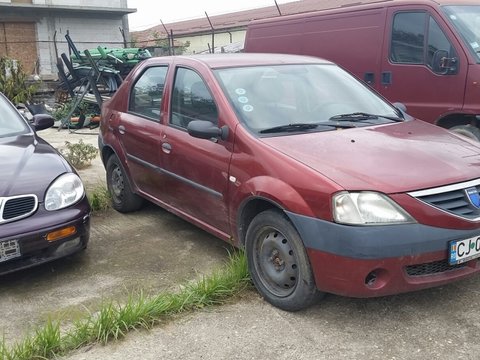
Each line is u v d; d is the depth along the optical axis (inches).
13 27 873.5
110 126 224.2
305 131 152.6
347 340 123.8
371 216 118.9
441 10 252.1
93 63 536.4
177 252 181.5
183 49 1182.9
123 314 130.6
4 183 153.9
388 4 273.6
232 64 175.6
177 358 119.2
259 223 139.7
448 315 133.2
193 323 133.0
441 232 121.3
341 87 181.9
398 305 138.6
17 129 202.5
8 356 116.2
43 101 673.6
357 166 128.4
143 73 210.5
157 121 191.5
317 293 130.6
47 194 157.9
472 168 133.0
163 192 190.5
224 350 121.6
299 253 129.2
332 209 121.0
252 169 142.3
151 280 160.4
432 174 127.0
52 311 143.3
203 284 144.5
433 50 253.0
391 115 176.1
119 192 225.6
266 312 137.3
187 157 169.2
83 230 165.5
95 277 164.1
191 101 174.4
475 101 237.5
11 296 153.4
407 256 119.4
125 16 968.9
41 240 153.2
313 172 127.3
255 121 153.9
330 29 305.3
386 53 273.9
